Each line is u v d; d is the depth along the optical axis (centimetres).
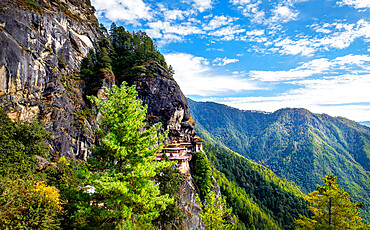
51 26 5122
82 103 5309
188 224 4069
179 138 7231
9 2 4131
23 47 4034
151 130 1464
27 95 3953
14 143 2520
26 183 1371
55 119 4312
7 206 1113
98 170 1416
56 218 1266
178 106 7188
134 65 7569
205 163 6375
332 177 1927
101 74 5925
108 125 1416
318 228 1802
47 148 3216
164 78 7212
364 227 1641
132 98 1441
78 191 1328
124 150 1280
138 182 1285
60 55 5288
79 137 4656
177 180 3450
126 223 1184
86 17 8250
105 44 8100
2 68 3559
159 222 2827
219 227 2077
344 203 1812
